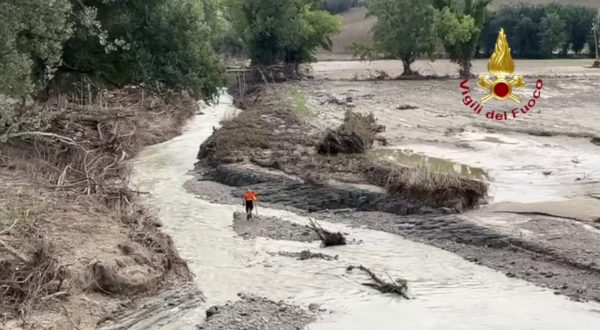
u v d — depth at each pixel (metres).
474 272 19.88
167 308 17.23
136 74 37.75
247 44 83.25
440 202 25.16
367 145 36.03
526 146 37.19
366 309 17.38
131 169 33.19
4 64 24.61
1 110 23.44
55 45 28.47
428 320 16.67
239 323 16.23
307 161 31.48
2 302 15.77
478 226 22.83
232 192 29.45
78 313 16.19
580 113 49.00
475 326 16.28
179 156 37.62
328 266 20.45
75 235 19.64
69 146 30.98
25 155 29.80
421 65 102.38
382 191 26.86
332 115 48.53
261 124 41.09
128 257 18.55
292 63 83.44
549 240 21.23
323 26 84.56
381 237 23.31
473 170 31.39
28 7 25.52
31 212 20.53
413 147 37.03
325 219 25.61
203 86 40.41
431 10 78.31
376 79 79.75
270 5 80.38
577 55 118.38
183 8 38.41
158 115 46.28
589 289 18.17
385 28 80.88
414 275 19.72
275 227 24.47
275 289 18.72
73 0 34.47
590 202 25.42
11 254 17.19
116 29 37.06
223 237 23.36
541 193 27.20
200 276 19.64
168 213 26.33
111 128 35.53
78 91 40.41
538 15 115.69
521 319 16.62
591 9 118.12
